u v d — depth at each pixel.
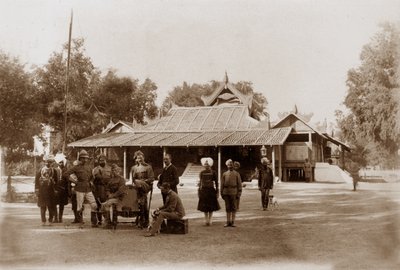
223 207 16.73
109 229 10.83
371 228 10.27
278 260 7.50
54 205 11.74
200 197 11.55
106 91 33.38
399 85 23.17
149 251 8.23
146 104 39.50
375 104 24.31
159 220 9.98
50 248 8.45
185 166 39.16
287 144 36.03
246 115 39.09
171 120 40.41
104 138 37.12
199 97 42.88
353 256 7.80
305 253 7.93
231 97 41.78
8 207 15.72
